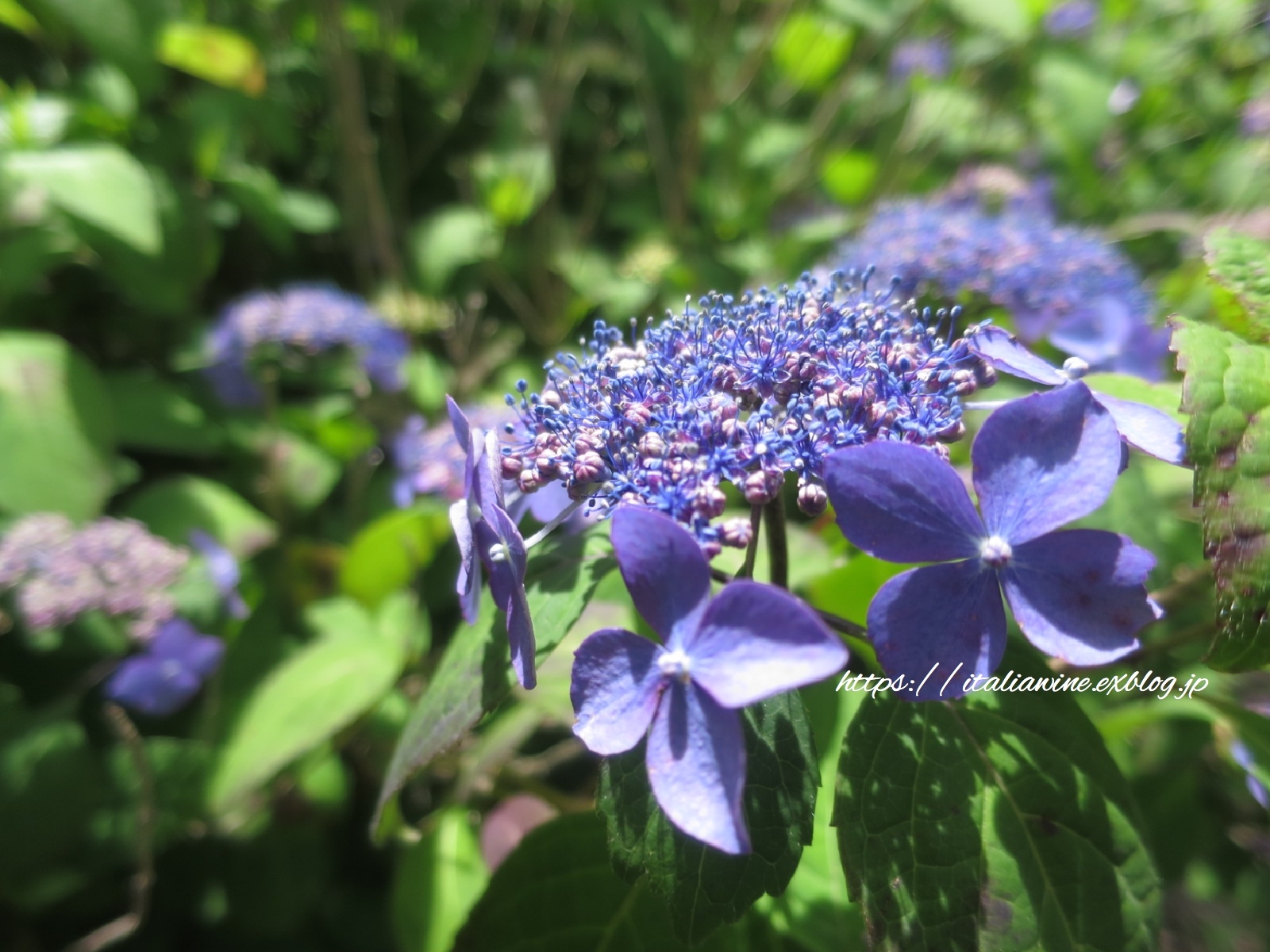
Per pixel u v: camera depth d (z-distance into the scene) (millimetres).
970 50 347
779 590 75
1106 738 152
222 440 254
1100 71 305
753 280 281
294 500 246
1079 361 107
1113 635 83
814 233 279
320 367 274
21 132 254
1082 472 86
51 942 197
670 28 371
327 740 167
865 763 101
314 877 207
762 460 91
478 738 182
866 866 96
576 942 123
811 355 101
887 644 85
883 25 312
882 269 183
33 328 264
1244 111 317
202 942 203
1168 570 161
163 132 281
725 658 77
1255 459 95
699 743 78
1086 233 209
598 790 94
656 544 80
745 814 90
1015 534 87
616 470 97
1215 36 341
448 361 286
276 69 322
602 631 84
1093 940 94
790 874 89
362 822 217
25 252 245
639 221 331
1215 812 200
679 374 103
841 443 93
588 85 370
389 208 323
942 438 97
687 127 313
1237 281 121
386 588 211
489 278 305
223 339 248
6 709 195
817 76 350
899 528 85
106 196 233
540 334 294
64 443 218
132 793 197
